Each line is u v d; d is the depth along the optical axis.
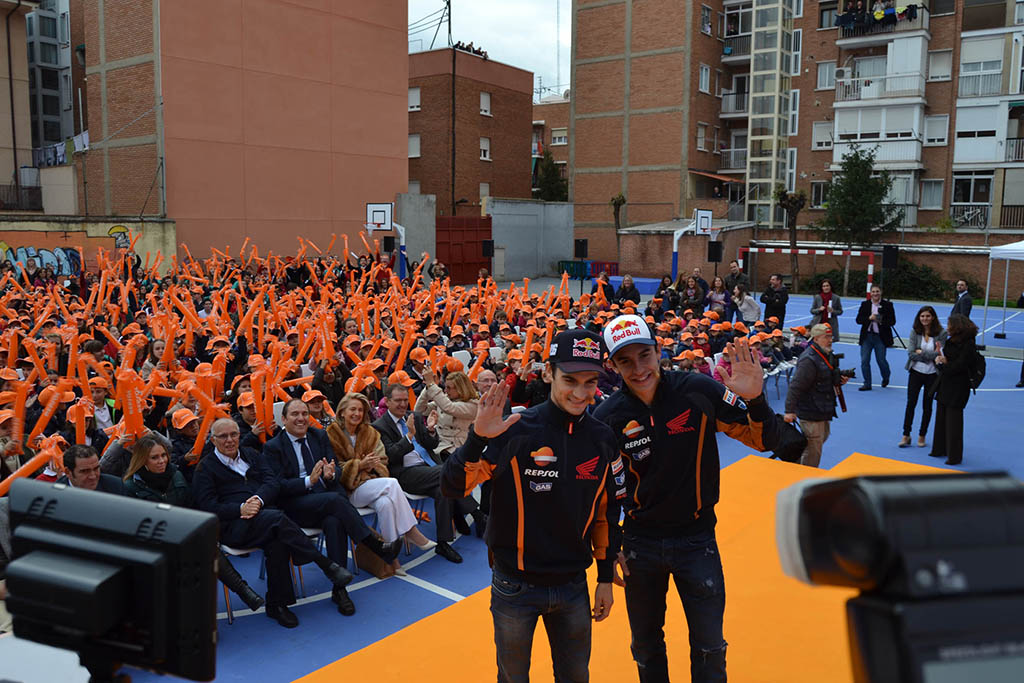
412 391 8.75
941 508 0.94
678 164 42.34
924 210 38.19
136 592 1.38
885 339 14.77
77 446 5.35
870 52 38.97
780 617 4.79
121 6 29.22
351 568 6.83
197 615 1.38
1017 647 0.89
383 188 35.22
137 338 10.23
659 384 3.45
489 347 12.95
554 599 3.11
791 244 36.09
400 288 18.72
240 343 11.80
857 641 0.96
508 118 47.09
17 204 35.75
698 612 3.51
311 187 32.78
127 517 1.42
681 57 41.69
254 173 30.95
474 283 39.28
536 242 42.97
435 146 43.81
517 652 3.15
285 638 5.52
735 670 4.20
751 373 3.32
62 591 1.35
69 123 48.22
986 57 36.12
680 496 3.45
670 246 38.03
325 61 32.81
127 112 29.56
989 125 36.28
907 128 37.66
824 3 39.91
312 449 6.48
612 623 4.87
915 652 0.88
